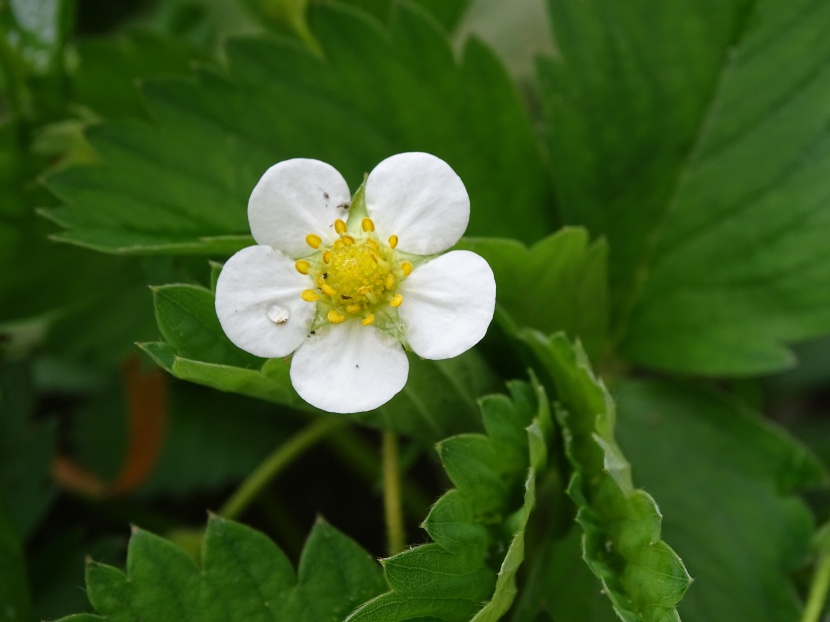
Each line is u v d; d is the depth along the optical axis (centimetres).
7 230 19
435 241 15
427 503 19
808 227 18
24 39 19
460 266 15
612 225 19
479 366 16
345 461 20
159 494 20
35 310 19
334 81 18
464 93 18
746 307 18
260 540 16
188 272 17
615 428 18
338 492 20
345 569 16
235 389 15
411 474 20
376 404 15
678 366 19
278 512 20
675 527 18
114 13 22
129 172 18
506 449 15
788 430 20
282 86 18
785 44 19
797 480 18
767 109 19
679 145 19
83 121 19
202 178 18
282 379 15
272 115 18
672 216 19
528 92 21
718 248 19
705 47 19
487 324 15
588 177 19
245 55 18
